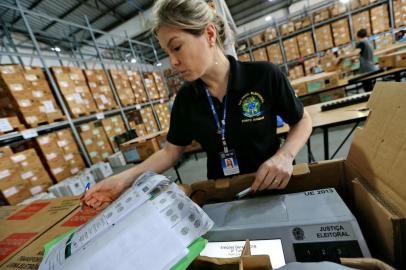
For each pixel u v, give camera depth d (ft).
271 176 1.64
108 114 11.98
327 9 17.79
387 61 8.78
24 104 7.36
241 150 2.42
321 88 9.43
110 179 2.06
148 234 1.09
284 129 4.34
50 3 13.76
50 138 8.22
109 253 1.04
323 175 1.80
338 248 1.15
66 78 9.20
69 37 16.89
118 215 1.29
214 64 2.16
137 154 8.07
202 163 9.75
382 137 1.32
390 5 16.38
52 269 1.12
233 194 1.97
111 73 12.21
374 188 1.31
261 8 22.70
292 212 1.37
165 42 1.81
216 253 1.34
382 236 1.14
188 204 1.27
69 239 1.37
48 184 7.70
